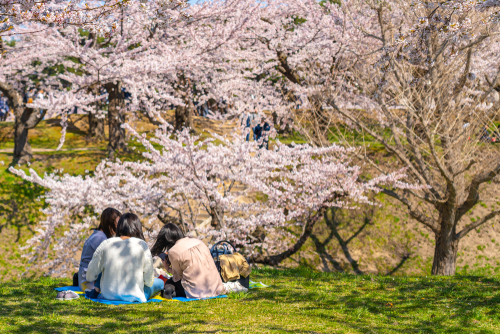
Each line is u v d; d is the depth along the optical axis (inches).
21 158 681.0
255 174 426.6
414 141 393.4
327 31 530.9
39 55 565.6
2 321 167.8
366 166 601.3
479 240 574.2
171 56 473.4
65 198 418.0
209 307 196.5
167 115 1128.2
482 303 221.0
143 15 419.5
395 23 410.3
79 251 534.3
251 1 517.7
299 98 563.8
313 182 438.0
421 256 558.9
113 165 425.1
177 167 384.2
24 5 178.7
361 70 412.5
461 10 234.4
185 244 218.2
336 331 165.9
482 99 361.7
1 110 1273.4
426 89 349.7
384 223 589.3
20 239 567.2
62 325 163.9
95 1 362.6
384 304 217.2
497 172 360.5
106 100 948.6
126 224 209.9
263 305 205.2
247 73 652.7
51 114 484.4
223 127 929.5
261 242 494.0
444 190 459.8
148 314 182.4
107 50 490.6
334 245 576.1
